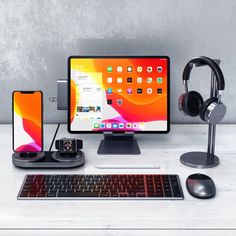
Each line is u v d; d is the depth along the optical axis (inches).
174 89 64.1
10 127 63.2
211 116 45.1
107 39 61.8
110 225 35.9
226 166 47.6
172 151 52.6
